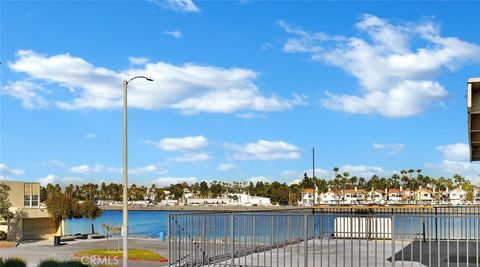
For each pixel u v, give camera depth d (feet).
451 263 51.37
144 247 161.27
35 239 199.72
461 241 69.67
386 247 65.26
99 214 222.28
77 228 336.90
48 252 148.66
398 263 51.93
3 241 183.11
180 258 51.85
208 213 52.49
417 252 60.29
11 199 216.74
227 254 56.80
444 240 71.20
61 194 214.90
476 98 46.70
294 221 73.72
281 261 53.93
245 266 50.60
